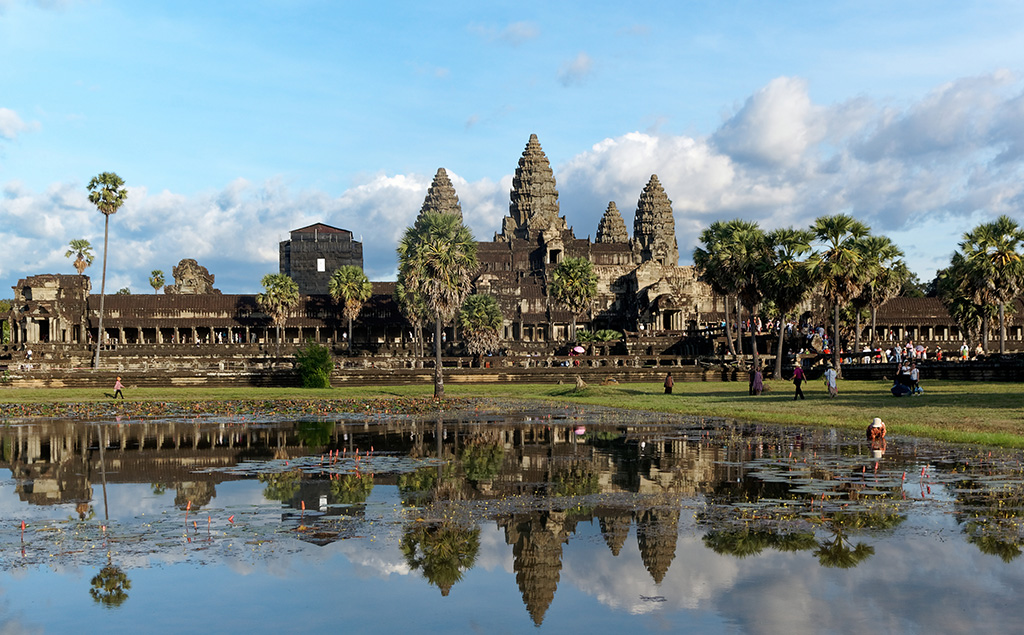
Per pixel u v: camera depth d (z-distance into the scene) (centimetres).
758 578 1220
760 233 7494
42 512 1736
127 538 1494
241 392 6562
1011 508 1633
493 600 1158
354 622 1077
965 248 7788
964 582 1181
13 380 7125
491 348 10894
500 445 2870
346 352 11950
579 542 1445
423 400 5553
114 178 9250
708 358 8575
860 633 1001
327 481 2103
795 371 4969
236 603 1155
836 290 6938
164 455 2673
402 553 1393
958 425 3028
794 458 2380
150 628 1059
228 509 1745
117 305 12912
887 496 1769
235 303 13150
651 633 1023
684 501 1773
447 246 6028
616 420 3853
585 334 11975
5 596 1186
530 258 18875
